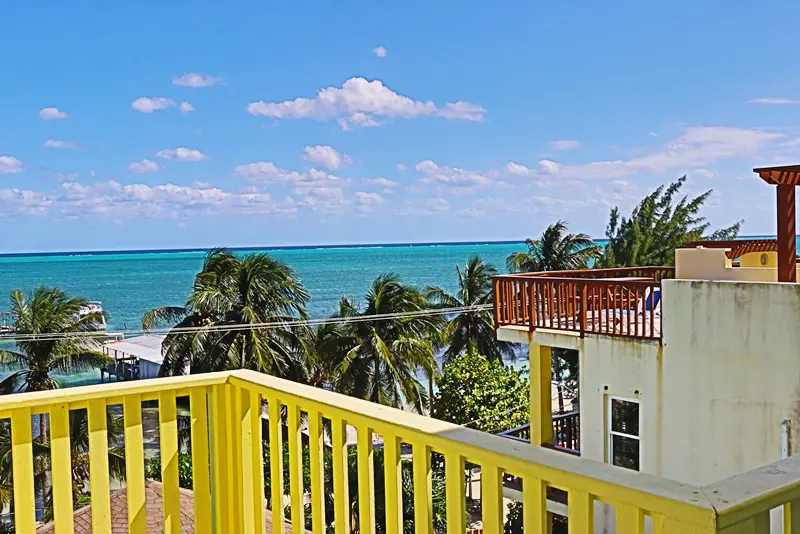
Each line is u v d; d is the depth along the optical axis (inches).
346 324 1229.7
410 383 1197.1
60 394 110.0
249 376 120.2
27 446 109.0
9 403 106.0
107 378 2230.6
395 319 1229.1
